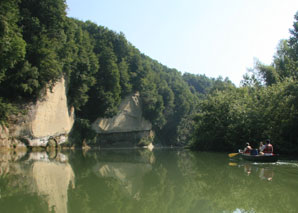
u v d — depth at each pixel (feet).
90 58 154.30
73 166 59.26
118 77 179.93
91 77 152.05
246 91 126.72
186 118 307.58
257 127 83.82
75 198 29.84
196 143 118.93
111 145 207.21
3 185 36.35
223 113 101.81
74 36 147.33
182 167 55.98
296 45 123.85
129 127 221.66
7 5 73.20
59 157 84.74
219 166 54.95
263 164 56.18
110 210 25.32
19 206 26.32
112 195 31.48
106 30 215.51
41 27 101.81
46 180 40.57
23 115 101.45
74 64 137.49
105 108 171.63
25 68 89.20
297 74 91.86
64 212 24.49
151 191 33.76
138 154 110.42
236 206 26.17
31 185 36.50
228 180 39.04
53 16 107.24
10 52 74.79
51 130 124.67
